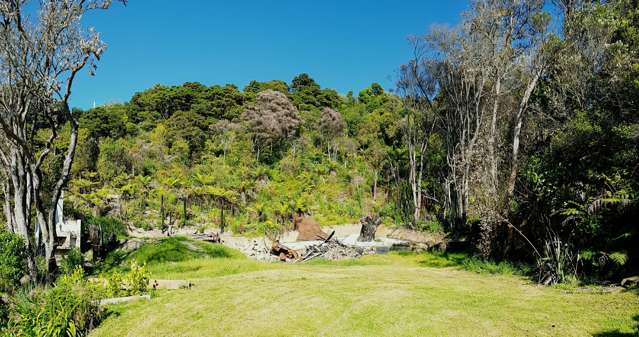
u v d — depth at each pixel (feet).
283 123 158.92
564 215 35.37
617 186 32.22
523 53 63.00
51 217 38.04
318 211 122.11
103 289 30.81
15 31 35.78
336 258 65.26
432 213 117.39
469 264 43.96
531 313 22.41
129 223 95.76
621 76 39.81
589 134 36.17
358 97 237.04
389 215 124.67
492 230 45.52
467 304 24.95
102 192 102.12
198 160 143.23
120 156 126.62
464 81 89.20
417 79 110.32
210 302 28.63
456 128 104.37
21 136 37.55
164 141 150.61
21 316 23.32
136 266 33.14
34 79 36.68
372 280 35.01
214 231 100.22
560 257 31.60
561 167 37.91
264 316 25.07
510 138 68.18
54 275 37.81
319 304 26.55
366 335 20.92
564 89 53.16
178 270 47.09
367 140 167.12
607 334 18.43
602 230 30.66
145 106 190.90
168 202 111.55
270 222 103.35
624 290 25.72
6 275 30.63
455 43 91.04
